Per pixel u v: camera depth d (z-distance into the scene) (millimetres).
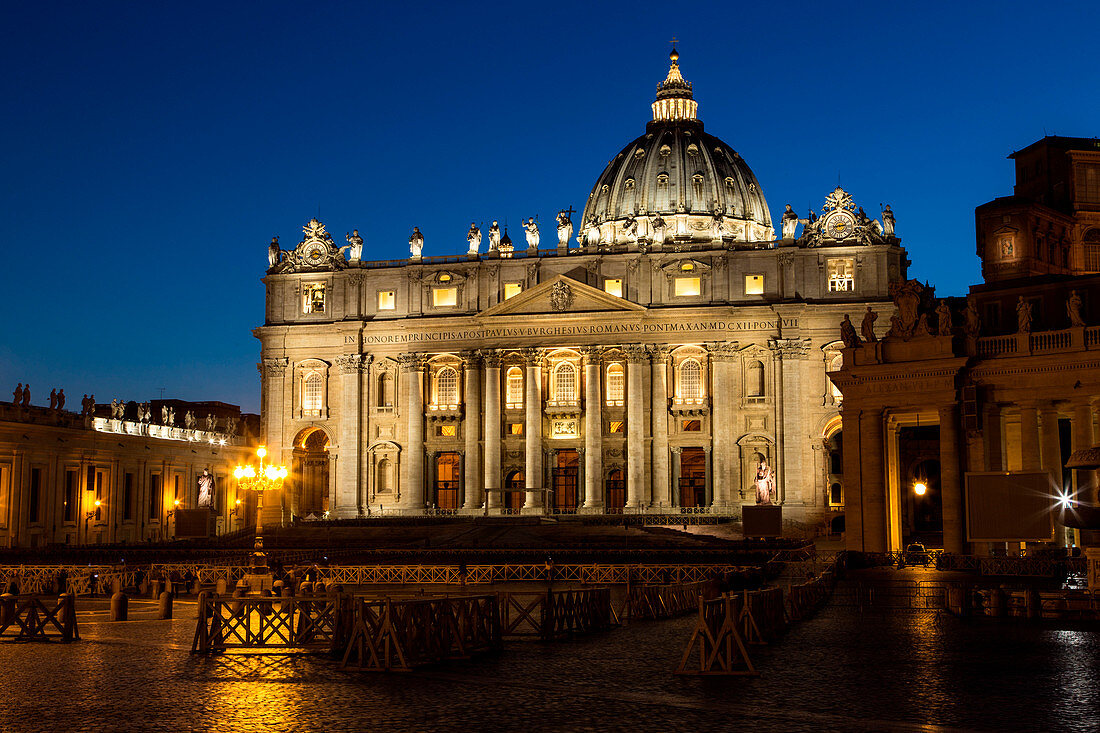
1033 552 53469
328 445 126875
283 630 38094
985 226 84438
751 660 29031
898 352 57188
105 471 106062
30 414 96000
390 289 127188
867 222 116438
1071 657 29266
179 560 74812
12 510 92625
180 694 25125
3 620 35469
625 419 120812
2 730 21625
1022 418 54500
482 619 31469
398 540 96750
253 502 130750
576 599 36000
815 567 58125
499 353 122500
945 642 32156
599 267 122125
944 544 55219
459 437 124562
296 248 129625
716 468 116938
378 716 22672
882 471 57375
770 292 117812
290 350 128250
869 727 21359
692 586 44438
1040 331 54125
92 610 47062
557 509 121250
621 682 26328
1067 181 90188
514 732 21172
